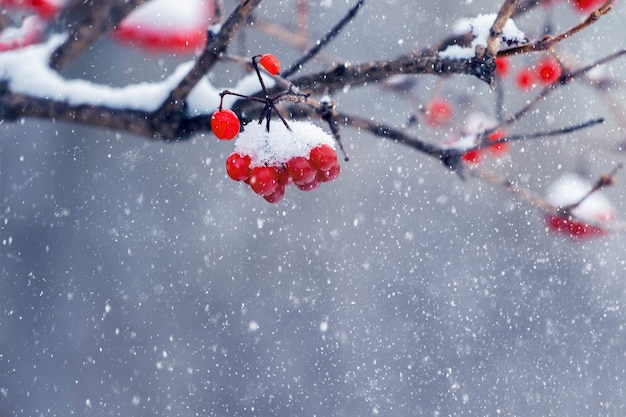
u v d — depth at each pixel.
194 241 2.22
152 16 0.84
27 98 0.73
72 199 2.03
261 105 0.74
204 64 0.72
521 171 1.75
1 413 1.90
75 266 2.08
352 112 1.50
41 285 2.05
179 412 2.10
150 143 2.06
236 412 2.16
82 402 2.01
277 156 0.71
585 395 2.23
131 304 2.17
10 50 0.75
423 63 0.72
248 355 2.24
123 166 2.06
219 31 0.71
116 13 0.75
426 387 2.22
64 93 0.74
